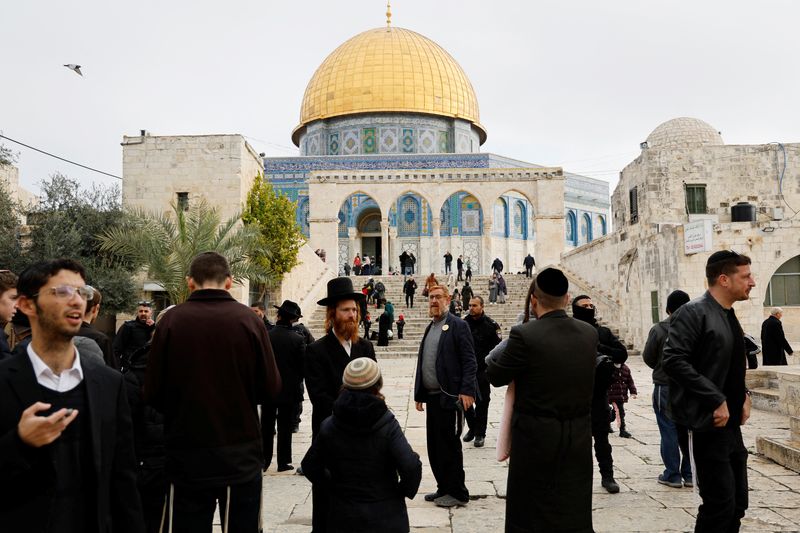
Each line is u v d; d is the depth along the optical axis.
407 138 49.41
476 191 37.12
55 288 3.20
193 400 4.09
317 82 51.59
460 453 6.68
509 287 32.25
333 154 50.50
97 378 3.34
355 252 44.84
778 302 19.94
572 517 4.39
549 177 36.31
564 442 4.42
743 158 23.80
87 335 5.27
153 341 4.21
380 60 49.81
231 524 4.09
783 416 11.33
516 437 4.54
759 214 23.58
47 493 3.09
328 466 4.41
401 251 45.12
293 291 26.73
